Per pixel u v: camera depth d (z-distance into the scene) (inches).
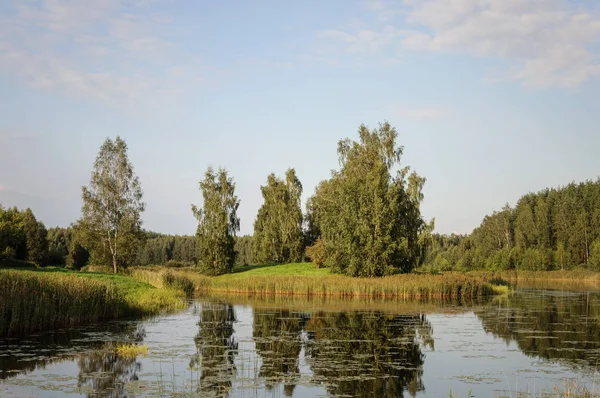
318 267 3009.4
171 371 746.8
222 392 644.7
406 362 831.7
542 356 882.8
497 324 1275.8
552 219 4950.8
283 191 3634.4
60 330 1066.7
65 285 1147.9
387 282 2192.4
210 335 1076.5
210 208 3142.2
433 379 723.4
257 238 3750.0
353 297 2154.3
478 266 5002.5
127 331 1088.8
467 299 2070.6
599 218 4343.0
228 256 3152.1
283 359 844.0
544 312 1549.0
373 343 1004.6
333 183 2982.3
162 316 1390.3
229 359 837.2
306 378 721.0
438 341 1029.2
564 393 611.2
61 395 617.6
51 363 778.2
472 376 741.3
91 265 2810.0
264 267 3233.3
